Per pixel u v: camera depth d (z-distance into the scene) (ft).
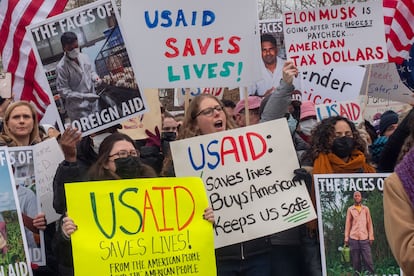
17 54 20.89
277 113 17.29
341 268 15.98
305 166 17.25
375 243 15.89
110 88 16.67
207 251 15.10
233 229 16.38
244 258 16.55
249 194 16.46
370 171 16.96
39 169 16.48
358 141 16.79
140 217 14.66
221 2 17.11
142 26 17.11
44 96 20.97
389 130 20.80
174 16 17.12
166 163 16.89
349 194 16.01
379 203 15.89
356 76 21.47
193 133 16.75
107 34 16.61
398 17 22.36
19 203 15.66
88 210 14.33
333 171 16.67
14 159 16.08
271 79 22.11
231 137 16.49
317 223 16.83
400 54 22.43
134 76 16.67
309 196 16.44
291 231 16.98
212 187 16.43
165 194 14.89
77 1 45.03
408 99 22.61
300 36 18.90
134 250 14.56
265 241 16.70
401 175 11.85
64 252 15.01
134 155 15.61
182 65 17.19
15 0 20.81
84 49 16.58
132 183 14.69
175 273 14.83
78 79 16.60
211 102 16.66
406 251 11.60
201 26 17.15
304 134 19.52
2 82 19.36
